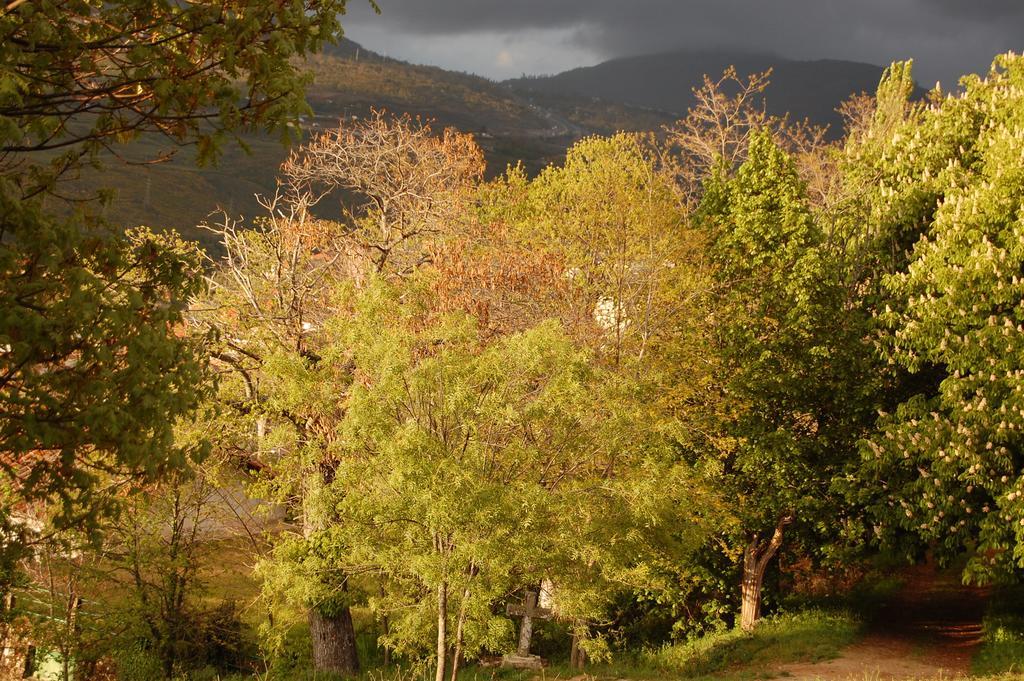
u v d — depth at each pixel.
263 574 18.11
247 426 21.28
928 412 20.84
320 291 23.39
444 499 12.17
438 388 13.27
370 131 29.56
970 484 19.59
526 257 28.62
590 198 32.50
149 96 8.73
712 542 24.95
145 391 8.68
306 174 27.69
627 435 14.15
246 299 22.55
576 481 14.12
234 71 8.36
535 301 27.47
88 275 8.19
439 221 28.20
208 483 21.81
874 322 23.08
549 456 13.95
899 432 20.45
